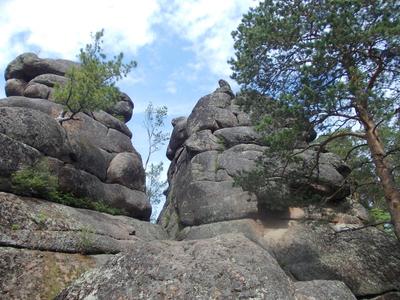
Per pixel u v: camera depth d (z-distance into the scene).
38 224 15.26
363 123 16.02
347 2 14.99
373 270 18.47
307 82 15.48
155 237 21.12
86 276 11.14
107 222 18.77
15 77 29.14
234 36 18.48
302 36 16.50
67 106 21.83
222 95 26.72
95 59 22.14
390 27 14.49
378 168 15.65
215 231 20.36
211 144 24.28
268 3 17.66
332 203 22.00
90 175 20.72
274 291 10.10
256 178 18.75
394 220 14.75
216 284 10.05
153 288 10.08
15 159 16.66
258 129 16.69
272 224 20.64
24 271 13.62
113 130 26.17
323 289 11.20
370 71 16.19
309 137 18.19
